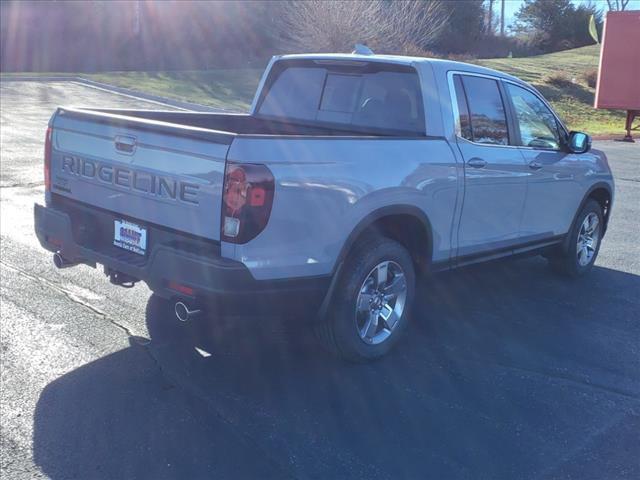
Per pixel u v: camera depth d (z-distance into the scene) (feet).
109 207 16.74
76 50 131.75
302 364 17.21
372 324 17.24
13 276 22.59
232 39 141.59
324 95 21.09
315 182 15.01
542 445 14.11
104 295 21.21
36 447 13.26
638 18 79.97
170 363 16.89
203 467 12.87
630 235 32.58
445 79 18.93
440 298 22.61
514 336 19.62
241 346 18.06
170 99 89.76
